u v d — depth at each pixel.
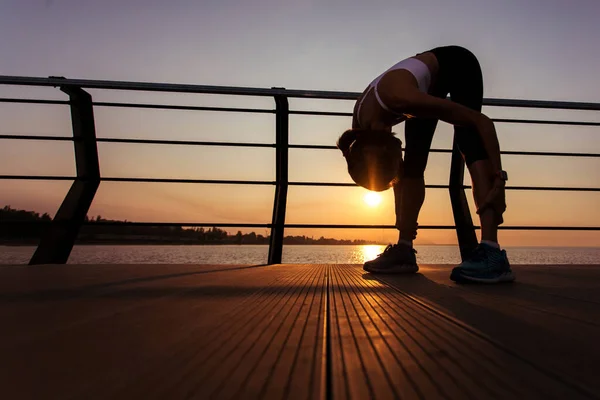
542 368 0.51
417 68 1.57
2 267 2.05
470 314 0.86
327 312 0.88
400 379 0.47
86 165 2.52
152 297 1.09
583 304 0.99
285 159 2.72
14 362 0.53
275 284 1.38
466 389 0.44
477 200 1.53
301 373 0.49
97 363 0.53
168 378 0.47
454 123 1.49
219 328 0.73
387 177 1.64
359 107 1.69
